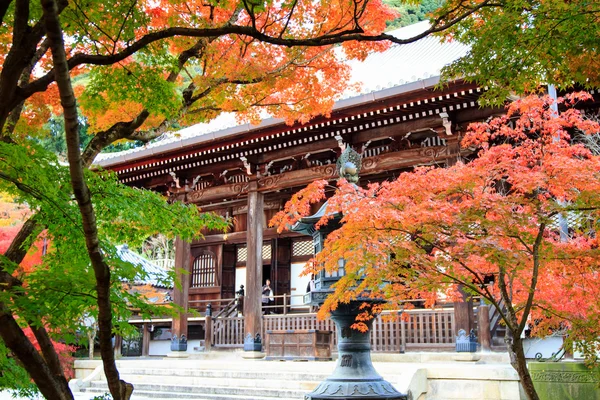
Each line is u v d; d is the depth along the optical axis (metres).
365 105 16.08
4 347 5.99
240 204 25.27
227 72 8.35
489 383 11.65
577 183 6.65
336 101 16.03
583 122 7.61
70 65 5.39
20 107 6.62
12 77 4.91
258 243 19.64
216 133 18.77
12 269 5.36
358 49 9.68
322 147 18.58
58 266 5.42
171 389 14.92
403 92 15.17
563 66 7.39
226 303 25.08
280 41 5.80
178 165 21.23
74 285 4.88
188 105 8.16
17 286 4.87
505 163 7.17
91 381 16.89
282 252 24.05
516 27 6.57
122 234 7.75
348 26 9.22
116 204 6.81
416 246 7.24
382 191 7.82
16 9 4.82
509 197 6.97
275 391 13.18
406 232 7.28
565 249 7.24
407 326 16.44
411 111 16.08
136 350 26.62
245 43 8.57
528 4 6.33
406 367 13.00
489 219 7.03
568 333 8.34
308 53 9.89
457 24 7.35
